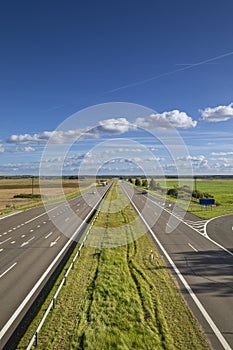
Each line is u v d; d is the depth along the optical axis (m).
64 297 15.15
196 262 22.27
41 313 13.52
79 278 18.06
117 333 11.56
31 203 67.00
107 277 17.98
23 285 17.38
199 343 11.16
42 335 11.61
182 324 12.59
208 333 11.90
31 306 14.60
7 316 13.61
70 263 21.33
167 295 15.75
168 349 10.62
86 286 16.73
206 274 19.41
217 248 26.83
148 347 10.70
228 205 63.44
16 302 15.06
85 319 12.77
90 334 11.45
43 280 18.22
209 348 10.85
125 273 19.05
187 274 19.42
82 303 14.41
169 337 11.45
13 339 11.71
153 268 20.67
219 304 14.68
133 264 21.31
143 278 18.33
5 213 51.31
